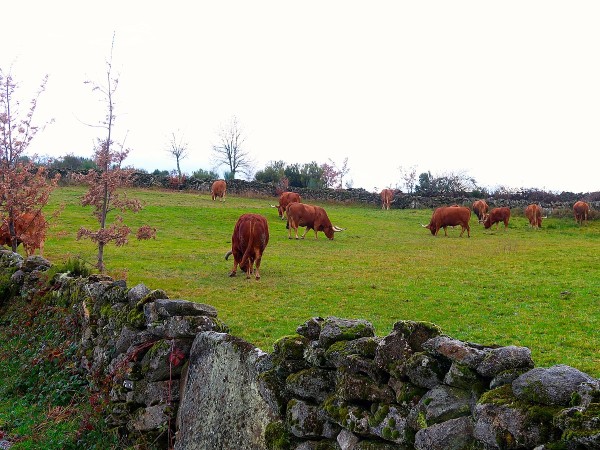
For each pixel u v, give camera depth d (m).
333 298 13.07
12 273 12.12
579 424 2.54
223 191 41.88
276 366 4.80
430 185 68.12
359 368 3.99
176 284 14.60
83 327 8.44
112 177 14.88
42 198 15.91
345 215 39.19
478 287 14.31
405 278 15.84
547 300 12.58
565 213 38.72
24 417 7.32
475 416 3.08
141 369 6.56
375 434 3.71
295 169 66.81
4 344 10.12
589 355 8.43
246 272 16.09
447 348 3.44
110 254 19.56
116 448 6.34
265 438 4.67
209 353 5.73
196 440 5.57
